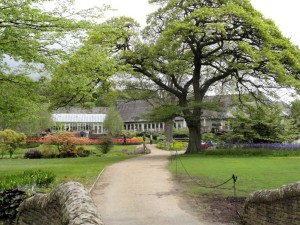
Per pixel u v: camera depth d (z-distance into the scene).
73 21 16.59
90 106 31.38
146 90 39.62
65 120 81.12
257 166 25.59
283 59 32.94
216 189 16.47
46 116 59.28
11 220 11.30
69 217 5.27
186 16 33.97
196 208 13.02
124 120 88.44
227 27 32.66
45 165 29.53
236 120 40.94
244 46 30.41
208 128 64.75
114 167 25.70
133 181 19.16
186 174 21.52
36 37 16.03
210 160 30.52
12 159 38.66
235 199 14.29
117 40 34.72
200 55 36.16
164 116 35.22
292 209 8.35
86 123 81.88
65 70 17.78
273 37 33.09
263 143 39.72
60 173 22.56
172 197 14.92
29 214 9.62
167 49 33.88
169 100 43.44
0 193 11.52
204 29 31.23
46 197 8.05
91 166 26.89
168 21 35.25
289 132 41.56
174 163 28.03
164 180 19.33
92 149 47.69
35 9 15.47
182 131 73.31
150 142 62.84
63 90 19.19
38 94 18.27
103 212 12.63
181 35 32.97
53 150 41.03
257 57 30.30
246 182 18.28
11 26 15.42
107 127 69.81
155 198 14.80
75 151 41.34
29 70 17.36
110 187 17.45
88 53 18.80
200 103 34.47
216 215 12.02
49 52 16.95
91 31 17.84
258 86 35.47
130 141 61.03
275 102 37.59
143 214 12.34
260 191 9.94
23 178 15.08
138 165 26.91
